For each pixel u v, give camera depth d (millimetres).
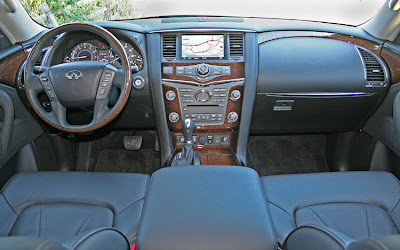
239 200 960
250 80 1904
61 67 1508
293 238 840
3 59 1732
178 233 844
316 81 1924
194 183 1036
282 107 2035
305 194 1354
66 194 1331
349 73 1910
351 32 1957
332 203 1307
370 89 1930
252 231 851
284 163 2535
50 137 2225
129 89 1503
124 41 1938
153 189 1023
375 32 1918
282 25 1997
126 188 1371
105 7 2084
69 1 2074
